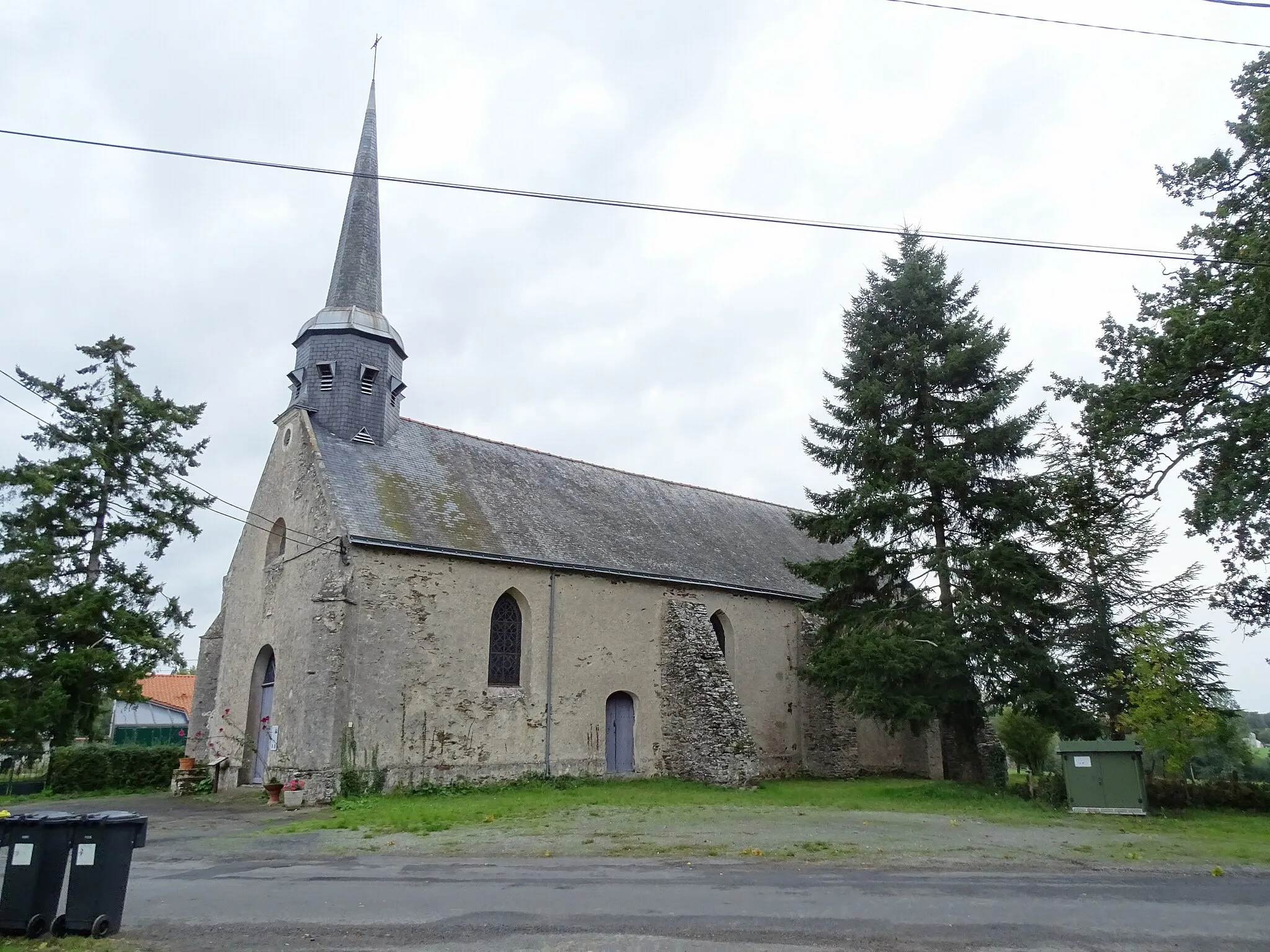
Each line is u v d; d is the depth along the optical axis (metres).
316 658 17.03
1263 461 14.16
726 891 8.38
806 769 24.62
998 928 6.98
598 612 21.25
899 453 19.20
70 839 6.98
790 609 25.78
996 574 17.86
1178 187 16.70
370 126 24.59
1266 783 16.08
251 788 19.23
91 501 23.81
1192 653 22.58
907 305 20.62
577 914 7.42
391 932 6.88
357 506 18.55
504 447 24.73
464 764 18.14
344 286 22.52
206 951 6.36
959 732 19.53
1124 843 11.68
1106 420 16.70
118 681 21.92
